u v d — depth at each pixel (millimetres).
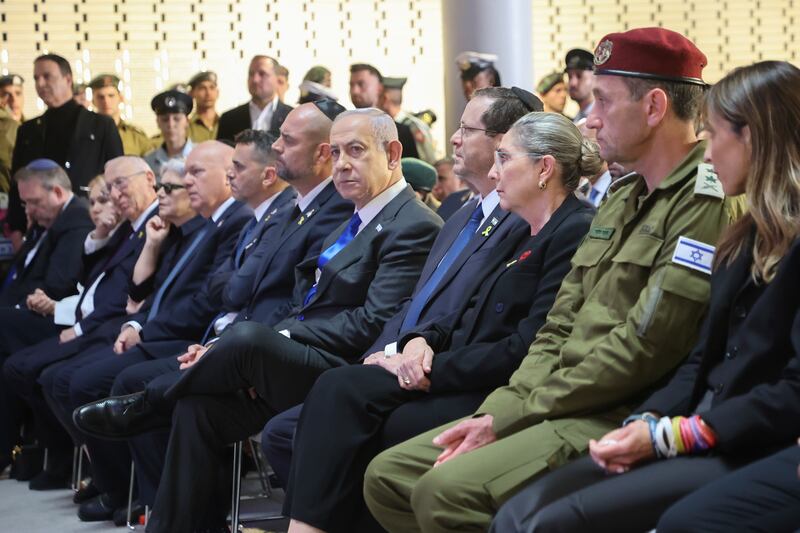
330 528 4789
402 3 17172
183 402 5812
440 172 10141
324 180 6656
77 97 14633
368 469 4516
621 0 17609
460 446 4301
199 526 5996
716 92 3746
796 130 3605
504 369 4684
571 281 4527
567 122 4898
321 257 6137
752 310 3584
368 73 11344
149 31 16844
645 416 3742
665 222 4195
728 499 3223
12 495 8398
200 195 7684
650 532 3486
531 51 11414
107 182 8680
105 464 7379
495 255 5090
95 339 8273
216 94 13906
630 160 4383
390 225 5918
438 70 17219
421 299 5410
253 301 6652
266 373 5539
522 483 4059
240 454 6070
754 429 3418
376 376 4898
